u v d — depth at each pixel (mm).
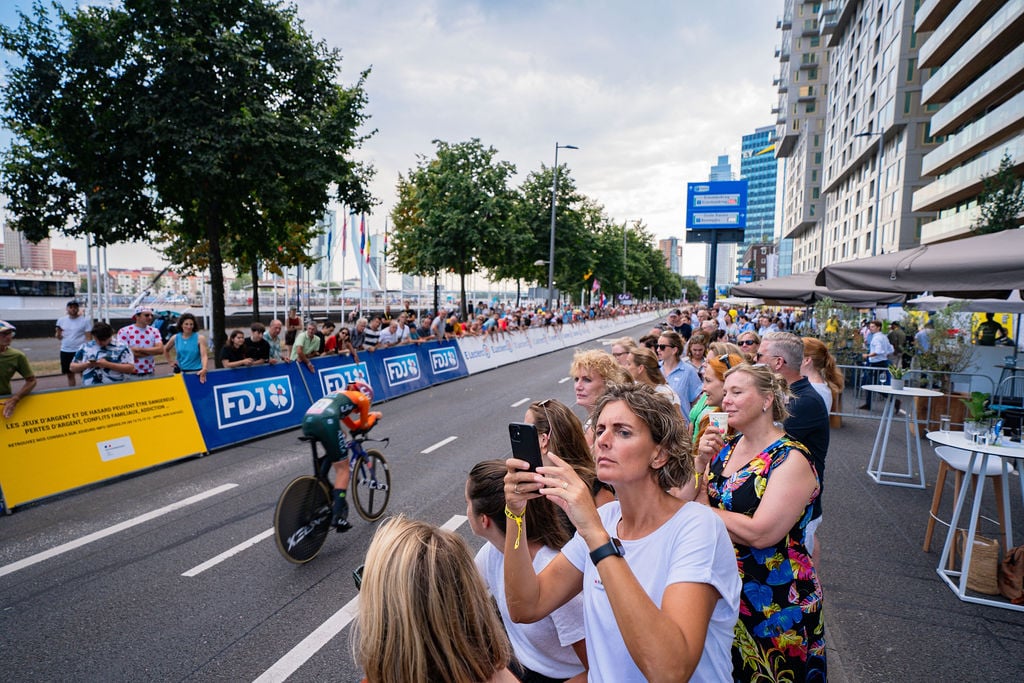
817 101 91875
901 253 5812
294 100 15125
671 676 1172
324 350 12344
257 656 3332
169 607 3865
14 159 12961
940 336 9102
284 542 4355
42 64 12430
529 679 1899
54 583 4184
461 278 26922
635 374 4578
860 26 57812
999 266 4820
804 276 15734
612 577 1265
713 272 37594
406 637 1149
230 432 8227
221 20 13727
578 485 1389
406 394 13023
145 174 14141
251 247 17828
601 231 47531
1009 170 19656
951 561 4230
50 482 5957
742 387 2170
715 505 2182
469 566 1269
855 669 3039
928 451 7883
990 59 32812
